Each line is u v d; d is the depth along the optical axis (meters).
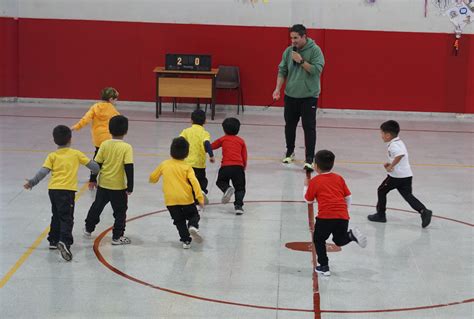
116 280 7.48
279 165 12.90
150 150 13.65
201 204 8.17
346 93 18.42
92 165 8.10
